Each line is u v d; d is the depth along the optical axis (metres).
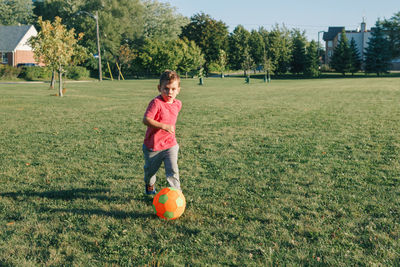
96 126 10.62
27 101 18.77
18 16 79.44
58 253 3.15
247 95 24.12
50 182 5.21
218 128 10.12
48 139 8.52
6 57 55.97
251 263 2.95
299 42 76.94
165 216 3.79
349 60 72.62
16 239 3.41
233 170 5.79
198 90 31.12
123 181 5.24
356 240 3.34
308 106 15.97
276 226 3.65
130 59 63.50
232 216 3.96
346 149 7.24
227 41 82.38
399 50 76.31
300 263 2.95
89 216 3.96
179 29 80.25
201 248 3.21
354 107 15.17
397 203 4.22
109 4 70.94
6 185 5.05
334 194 4.58
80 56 28.25
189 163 6.25
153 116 3.91
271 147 7.52
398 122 10.75
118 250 3.21
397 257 3.01
